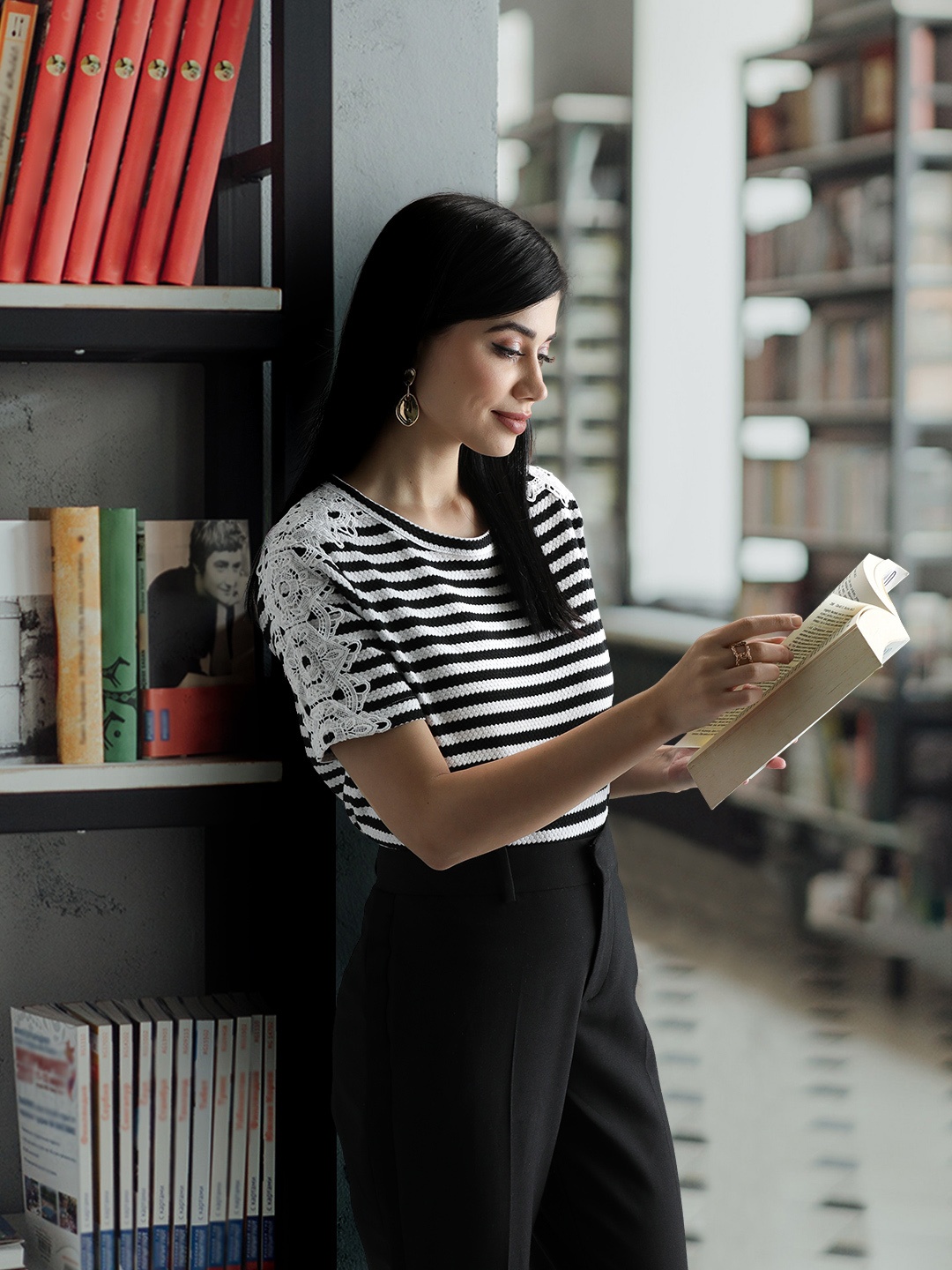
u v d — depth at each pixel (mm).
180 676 1532
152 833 1789
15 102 1420
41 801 1449
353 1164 1484
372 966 1445
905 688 4773
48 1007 1616
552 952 1422
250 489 1751
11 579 1466
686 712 1217
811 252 5281
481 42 1771
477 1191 1389
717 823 5867
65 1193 1546
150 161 1466
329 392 1499
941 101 4836
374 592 1394
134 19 1432
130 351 1544
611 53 7477
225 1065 1561
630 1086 1531
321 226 1526
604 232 7258
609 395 7289
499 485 1533
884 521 4969
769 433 5797
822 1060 3691
